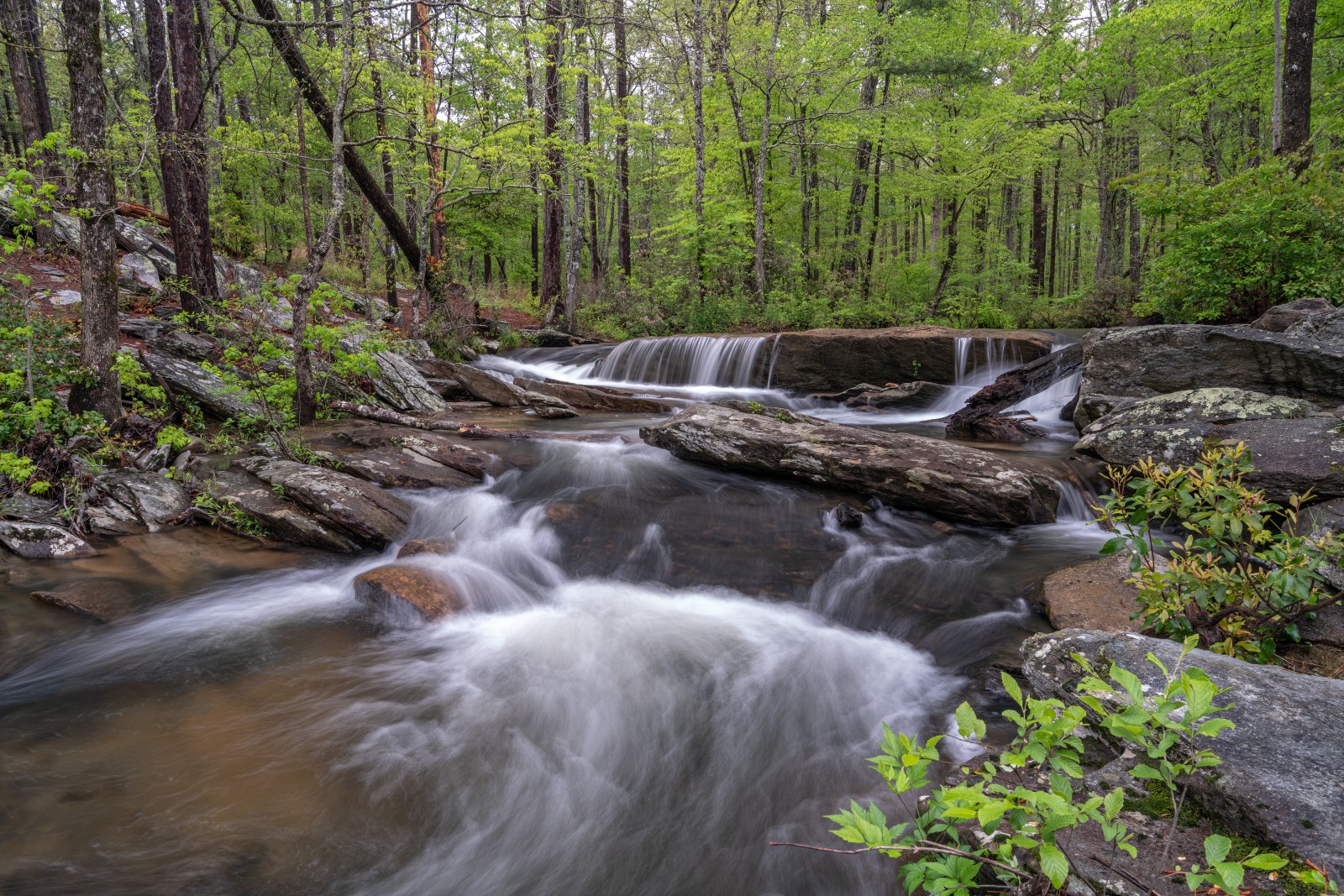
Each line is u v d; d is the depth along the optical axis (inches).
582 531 257.6
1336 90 592.1
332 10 402.6
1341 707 91.6
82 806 126.3
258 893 110.8
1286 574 127.8
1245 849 76.9
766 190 850.1
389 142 562.9
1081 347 409.4
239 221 680.4
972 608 199.5
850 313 689.6
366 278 647.8
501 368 589.0
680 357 568.7
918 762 69.4
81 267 293.4
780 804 135.9
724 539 249.1
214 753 143.1
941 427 410.0
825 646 189.9
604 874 120.7
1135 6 788.6
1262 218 353.7
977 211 909.2
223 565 230.4
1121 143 930.7
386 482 282.5
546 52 618.5
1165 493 144.3
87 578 212.1
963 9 823.1
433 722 156.9
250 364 371.2
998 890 82.7
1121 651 108.0
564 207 807.7
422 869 118.7
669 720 160.9
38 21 556.1
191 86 426.6
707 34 714.8
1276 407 239.9
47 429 276.4
